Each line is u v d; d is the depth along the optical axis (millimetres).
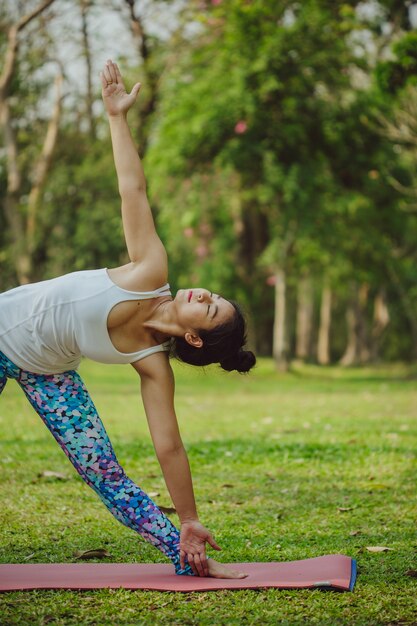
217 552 4188
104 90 3688
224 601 3330
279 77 17203
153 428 3637
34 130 24281
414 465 6727
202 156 18469
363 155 17953
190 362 3738
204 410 11664
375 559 4027
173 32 19672
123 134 3676
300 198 17438
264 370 20578
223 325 3619
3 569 3799
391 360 34375
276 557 4086
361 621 3117
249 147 17562
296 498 5566
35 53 21625
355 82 17609
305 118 17562
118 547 4316
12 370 3676
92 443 3678
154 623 3082
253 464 6895
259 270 23766
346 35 17328
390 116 16531
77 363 3781
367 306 33531
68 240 22438
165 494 5762
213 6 18500
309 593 3422
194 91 17906
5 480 6211
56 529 4695
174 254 21547
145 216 3654
